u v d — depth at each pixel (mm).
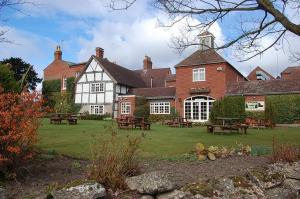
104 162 4680
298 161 6480
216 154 7461
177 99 32781
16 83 7613
